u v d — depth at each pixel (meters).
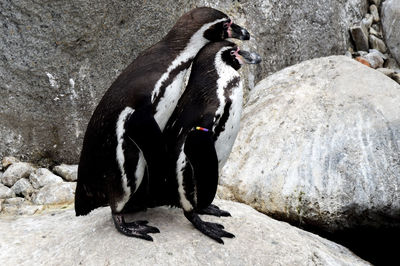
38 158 10.59
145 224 7.38
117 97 6.61
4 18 9.75
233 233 7.38
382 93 10.45
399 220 9.12
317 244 7.83
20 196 10.11
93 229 7.57
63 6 9.80
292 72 11.88
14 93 10.16
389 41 15.36
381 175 9.30
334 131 9.98
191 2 11.55
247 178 9.92
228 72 7.07
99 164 6.80
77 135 10.65
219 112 6.81
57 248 7.48
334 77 11.12
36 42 9.95
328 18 14.17
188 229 7.39
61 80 10.27
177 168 6.88
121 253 6.94
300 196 9.40
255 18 12.75
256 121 10.74
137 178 6.83
